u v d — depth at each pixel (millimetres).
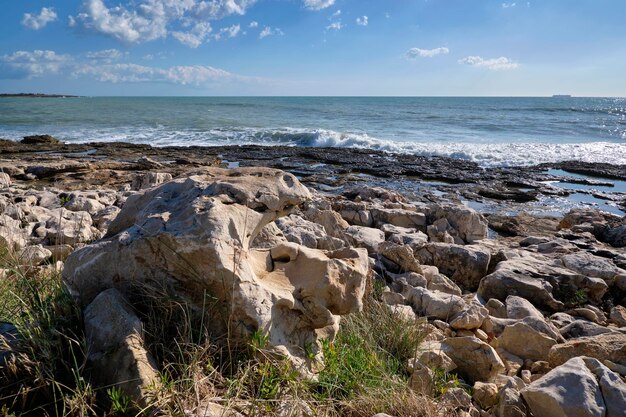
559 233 9562
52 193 9391
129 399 2320
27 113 51656
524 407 2949
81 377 2367
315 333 3182
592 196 14953
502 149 24984
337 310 3146
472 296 5824
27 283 3055
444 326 4492
